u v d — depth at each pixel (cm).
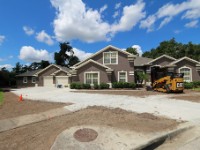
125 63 2748
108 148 546
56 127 707
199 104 1251
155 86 2123
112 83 2586
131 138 608
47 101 1345
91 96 1659
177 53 5819
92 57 2831
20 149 550
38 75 3944
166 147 594
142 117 860
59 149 538
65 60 7425
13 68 6375
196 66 2784
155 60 3000
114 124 736
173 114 955
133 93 1897
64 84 3722
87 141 582
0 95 1858
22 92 2247
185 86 2397
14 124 763
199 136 673
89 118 815
